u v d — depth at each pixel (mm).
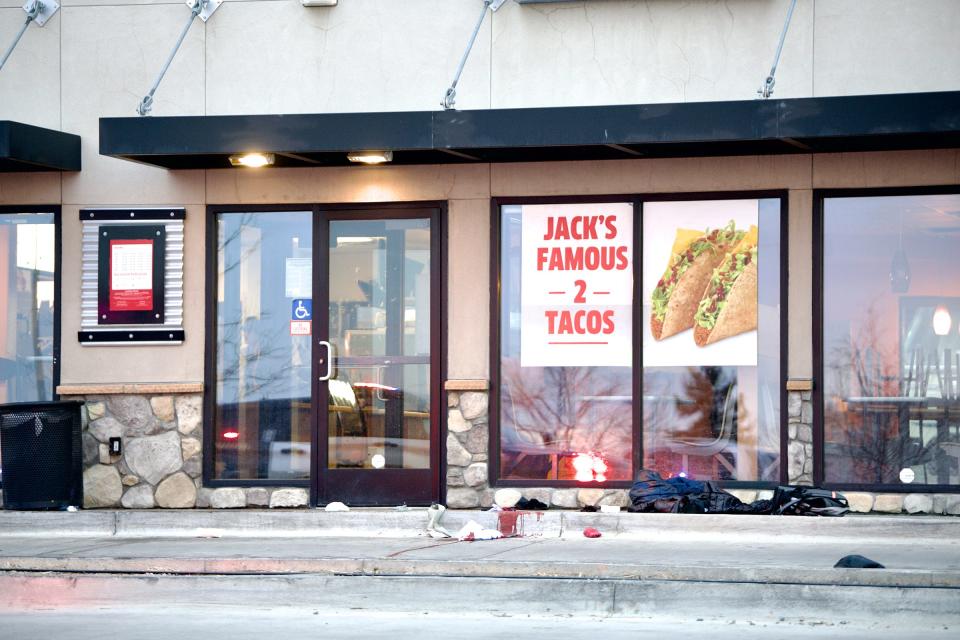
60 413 12586
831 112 10953
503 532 11758
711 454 12430
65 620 9070
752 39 12297
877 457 12125
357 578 9727
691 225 12516
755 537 11211
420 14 12891
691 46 12414
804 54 12180
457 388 12656
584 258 12695
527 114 11484
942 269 12070
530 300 12781
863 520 11094
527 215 12797
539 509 12367
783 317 12266
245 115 11875
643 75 12492
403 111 12586
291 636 8250
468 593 9523
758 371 12367
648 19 12484
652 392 12586
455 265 12805
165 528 12195
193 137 11930
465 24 12820
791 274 12234
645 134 11297
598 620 8867
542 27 12656
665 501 11773
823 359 12250
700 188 12422
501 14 12734
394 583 9664
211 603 9797
